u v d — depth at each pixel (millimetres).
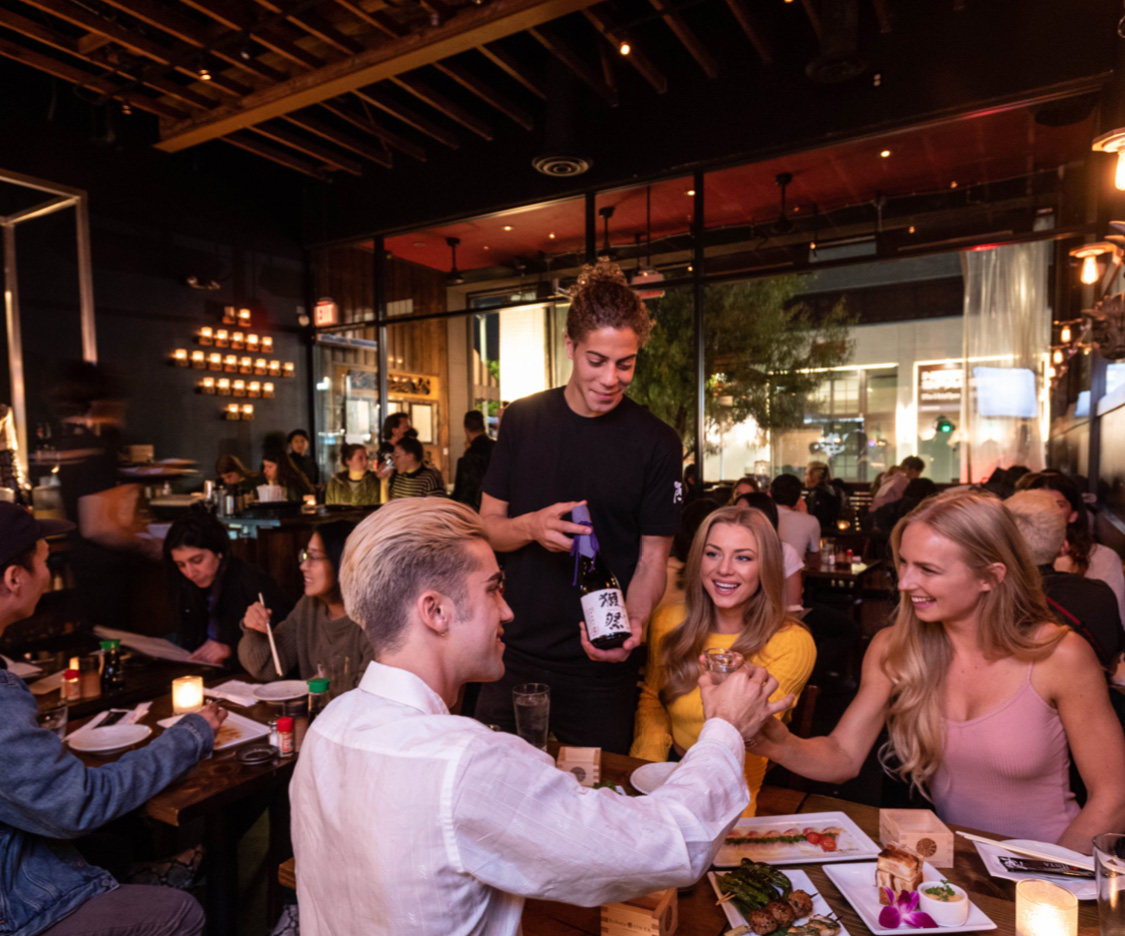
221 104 5738
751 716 968
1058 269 6941
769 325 7070
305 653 2443
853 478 10859
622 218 6418
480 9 4512
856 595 4922
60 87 6281
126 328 6770
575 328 1595
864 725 1577
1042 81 4402
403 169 7113
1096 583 1996
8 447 5129
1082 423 6133
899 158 5434
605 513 1776
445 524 850
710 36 5438
